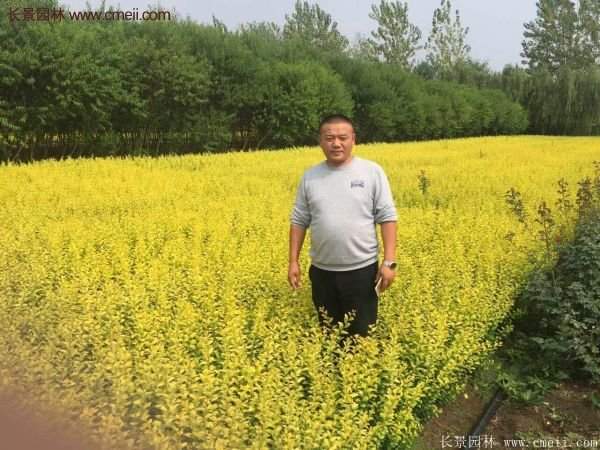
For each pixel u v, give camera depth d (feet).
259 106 97.35
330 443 9.15
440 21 216.33
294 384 10.55
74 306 13.98
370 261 14.14
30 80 66.39
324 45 228.43
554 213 27.45
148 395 9.64
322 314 14.16
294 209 14.74
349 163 14.07
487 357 16.85
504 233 23.66
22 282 15.96
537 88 181.68
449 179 39.88
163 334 13.06
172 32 85.92
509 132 170.71
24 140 68.95
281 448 8.90
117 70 75.46
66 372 10.78
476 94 158.61
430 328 13.57
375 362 11.53
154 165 50.08
